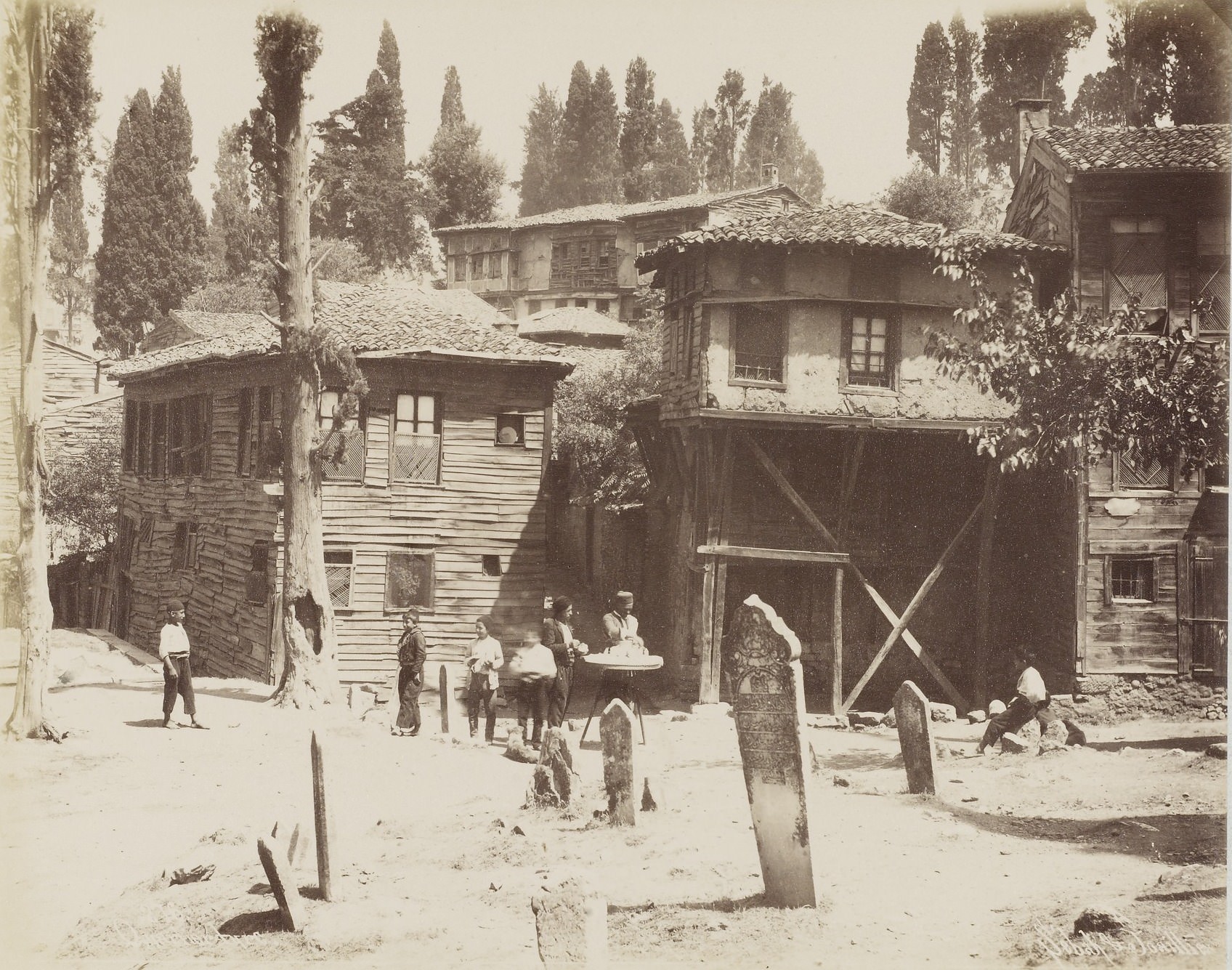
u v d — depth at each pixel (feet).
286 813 45.32
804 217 86.43
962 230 83.56
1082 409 56.03
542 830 39.24
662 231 147.02
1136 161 76.89
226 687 79.51
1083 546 78.64
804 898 28.30
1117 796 39.27
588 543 116.88
